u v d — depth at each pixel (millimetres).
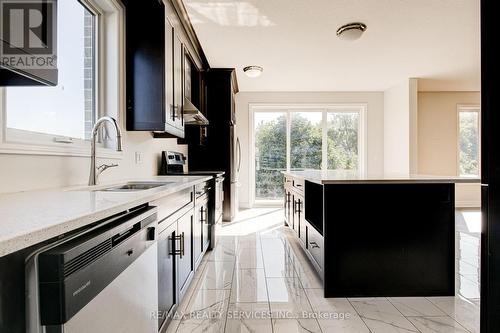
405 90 5348
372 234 2127
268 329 1725
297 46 3828
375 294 2129
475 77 5227
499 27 1181
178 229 1808
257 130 6234
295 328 1735
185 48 3307
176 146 3982
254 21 3145
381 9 2922
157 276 1318
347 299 2094
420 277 2135
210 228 3279
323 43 3727
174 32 2689
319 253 2307
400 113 5527
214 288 2277
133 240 1013
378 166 6164
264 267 2729
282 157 6234
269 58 4277
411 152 5266
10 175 1285
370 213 2127
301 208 3047
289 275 2537
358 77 5223
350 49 3941
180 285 1852
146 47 2344
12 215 762
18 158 1329
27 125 1469
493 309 1229
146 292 1130
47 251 662
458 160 6156
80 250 712
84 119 2035
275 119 6238
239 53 4078
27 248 662
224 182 4766
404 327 1739
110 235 856
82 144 1891
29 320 643
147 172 2861
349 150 6289
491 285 1233
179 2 2732
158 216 1417
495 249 1221
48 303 641
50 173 1535
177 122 2805
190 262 2174
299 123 6238
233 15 3012
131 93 2344
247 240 3660
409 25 3256
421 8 2908
